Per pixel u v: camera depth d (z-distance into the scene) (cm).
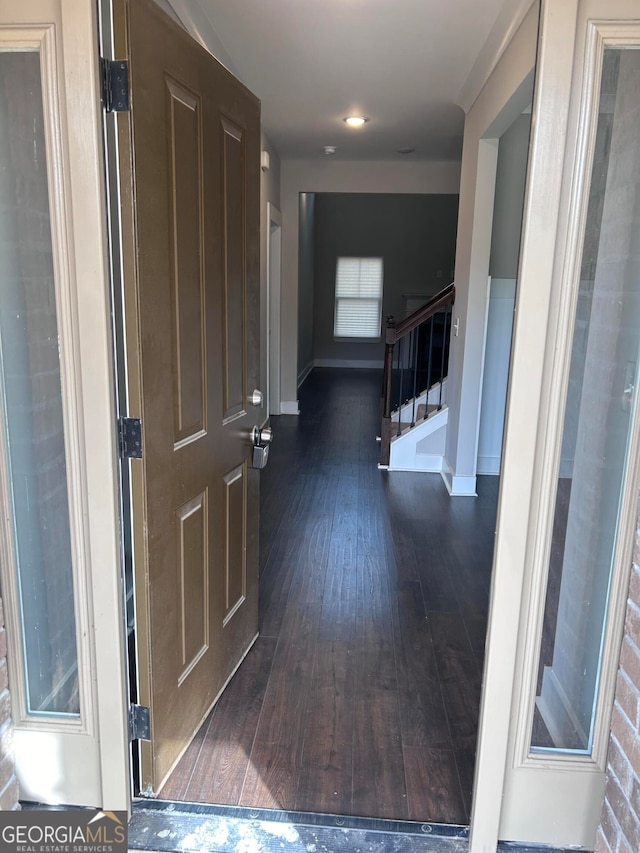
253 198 209
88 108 128
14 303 143
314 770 177
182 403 164
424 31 296
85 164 130
